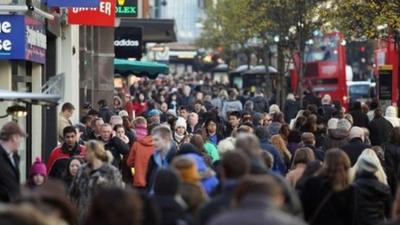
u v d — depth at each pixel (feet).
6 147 59.36
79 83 146.30
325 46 257.55
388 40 167.43
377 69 184.55
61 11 116.47
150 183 65.36
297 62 256.11
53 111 105.29
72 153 75.31
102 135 84.23
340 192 55.98
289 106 166.09
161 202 45.09
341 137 88.22
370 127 108.27
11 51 83.41
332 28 231.30
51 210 36.96
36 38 92.43
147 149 78.28
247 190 36.11
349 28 166.81
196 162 56.34
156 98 228.63
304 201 56.44
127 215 37.27
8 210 32.76
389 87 166.61
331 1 198.90
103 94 168.04
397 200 40.70
